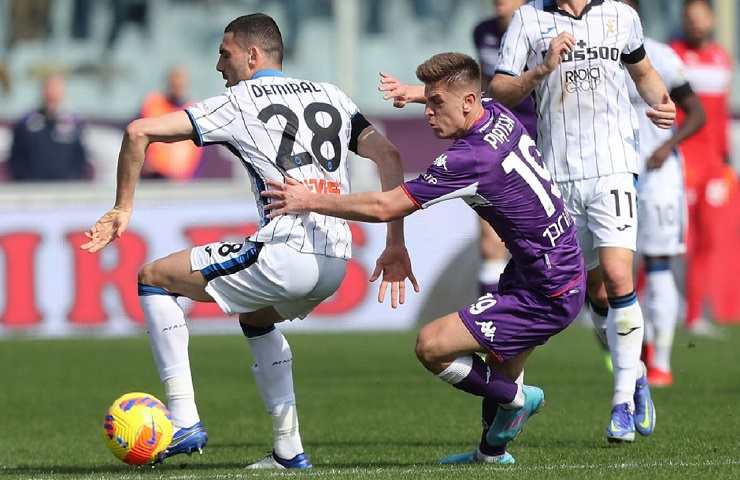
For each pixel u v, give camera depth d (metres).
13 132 62.06
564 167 27.16
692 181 49.88
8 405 36.53
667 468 22.62
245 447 28.47
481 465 23.91
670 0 66.75
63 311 53.53
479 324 23.44
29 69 67.75
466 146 22.95
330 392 37.78
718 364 42.94
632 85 36.06
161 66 68.38
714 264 57.28
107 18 68.19
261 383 24.67
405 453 26.61
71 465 25.97
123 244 53.66
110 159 67.12
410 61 68.56
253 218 53.88
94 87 68.00
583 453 25.30
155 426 23.41
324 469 23.73
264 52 24.02
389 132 67.44
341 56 67.88
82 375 42.81
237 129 23.47
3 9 67.50
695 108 33.12
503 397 23.77
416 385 39.19
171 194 54.22
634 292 26.77
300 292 23.56
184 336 24.00
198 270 23.64
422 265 54.28
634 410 26.80
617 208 26.81
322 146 23.66
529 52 27.11
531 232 23.22
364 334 53.72
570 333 55.28
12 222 53.34
